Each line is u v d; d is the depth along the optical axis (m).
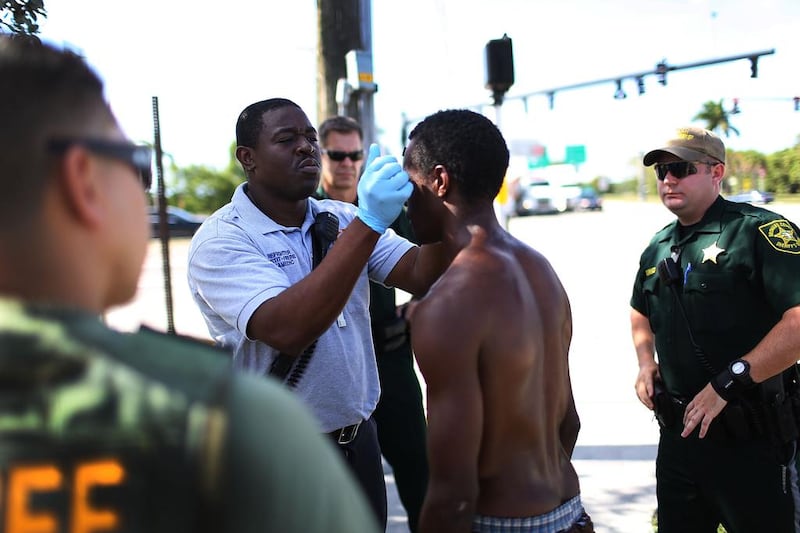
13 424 0.67
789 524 2.28
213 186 38.75
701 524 2.48
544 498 1.46
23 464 0.66
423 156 1.56
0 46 0.77
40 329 0.70
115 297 0.85
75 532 0.66
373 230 1.74
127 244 0.83
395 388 3.02
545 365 1.50
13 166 0.73
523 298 1.44
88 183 0.77
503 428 1.41
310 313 1.80
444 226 1.55
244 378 0.78
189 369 0.73
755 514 2.29
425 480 3.06
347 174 3.88
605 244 20.44
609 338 7.82
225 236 2.08
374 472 2.31
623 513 3.61
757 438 2.26
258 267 2.02
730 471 2.30
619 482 3.98
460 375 1.35
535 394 1.45
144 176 0.88
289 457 0.74
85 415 0.68
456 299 1.37
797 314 2.15
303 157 2.17
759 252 2.28
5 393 0.67
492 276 1.41
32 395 0.67
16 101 0.73
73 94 0.77
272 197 2.21
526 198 45.03
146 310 10.30
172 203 37.53
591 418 5.05
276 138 2.14
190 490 0.67
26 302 0.72
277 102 2.20
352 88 5.97
